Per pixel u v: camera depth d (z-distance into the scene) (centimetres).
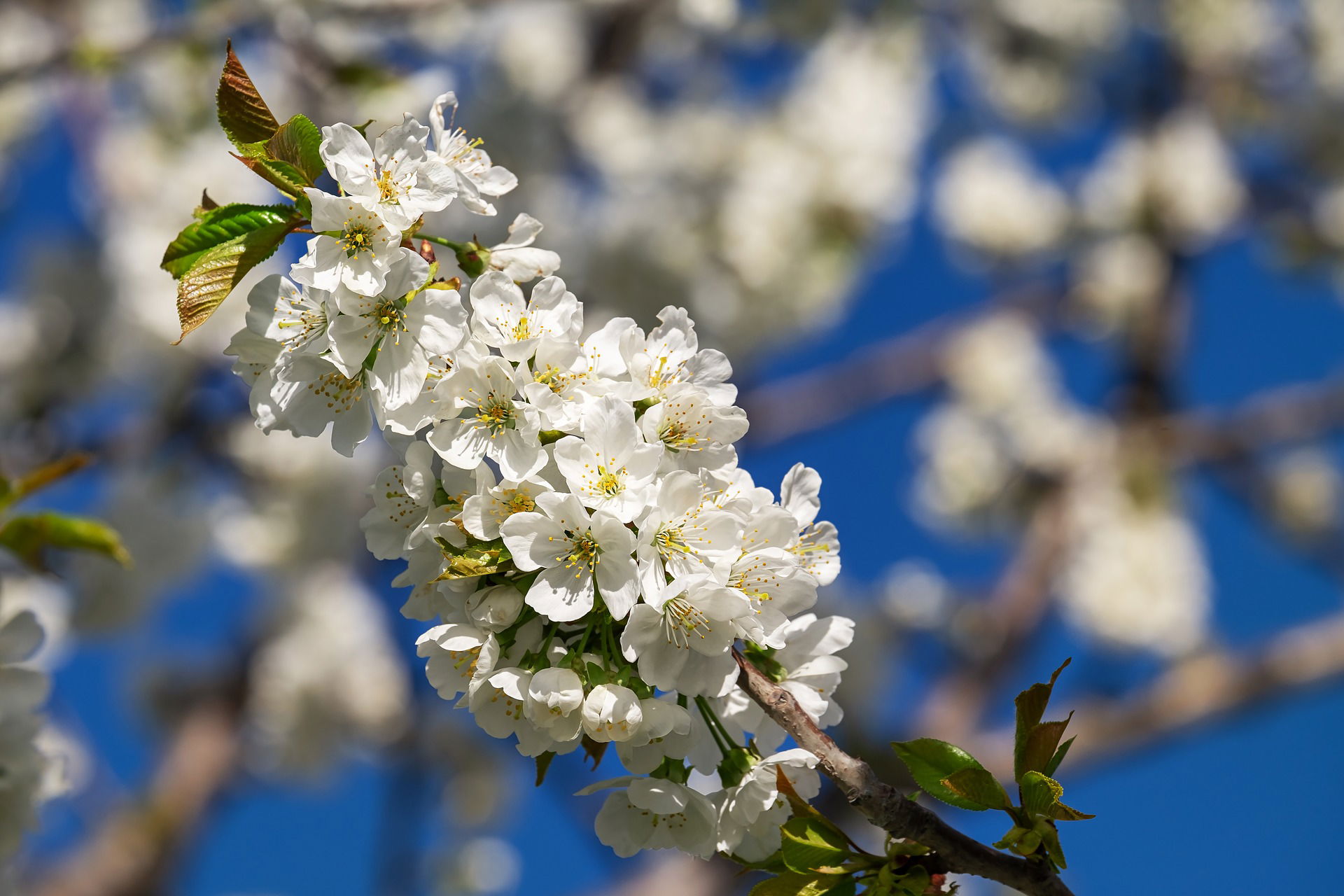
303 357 192
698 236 848
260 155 185
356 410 193
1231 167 1129
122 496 744
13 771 264
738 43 935
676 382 192
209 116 769
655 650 180
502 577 186
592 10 878
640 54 945
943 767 182
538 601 176
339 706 820
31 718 266
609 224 838
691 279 834
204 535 758
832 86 902
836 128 877
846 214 869
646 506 177
